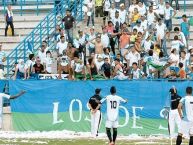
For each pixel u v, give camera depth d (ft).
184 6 305.32
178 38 261.03
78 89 228.43
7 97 206.80
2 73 255.91
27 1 327.06
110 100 188.14
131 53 249.75
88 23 287.28
